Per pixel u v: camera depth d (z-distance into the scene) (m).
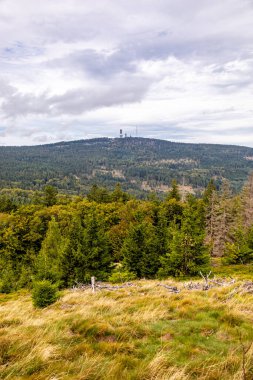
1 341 6.69
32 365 5.79
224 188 60.91
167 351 6.68
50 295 12.98
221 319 8.68
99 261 31.06
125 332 7.89
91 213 34.28
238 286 13.55
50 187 90.62
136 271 32.66
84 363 5.95
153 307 10.34
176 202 72.19
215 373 5.57
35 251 60.94
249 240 41.50
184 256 30.06
